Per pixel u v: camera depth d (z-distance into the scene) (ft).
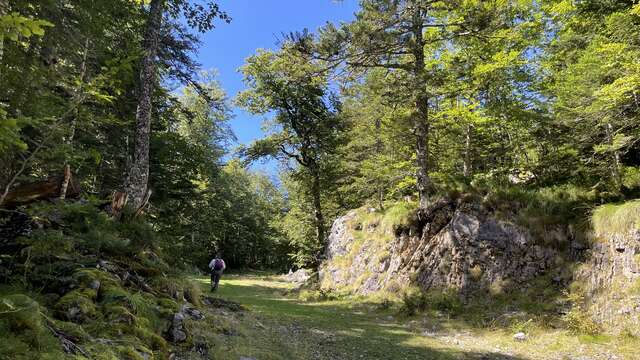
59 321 13.91
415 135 50.67
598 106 36.99
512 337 31.42
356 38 43.37
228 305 31.78
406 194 66.85
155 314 19.21
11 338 10.71
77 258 19.89
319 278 69.15
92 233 20.93
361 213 69.72
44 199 19.08
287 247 142.72
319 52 44.93
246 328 25.52
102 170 48.88
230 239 158.51
